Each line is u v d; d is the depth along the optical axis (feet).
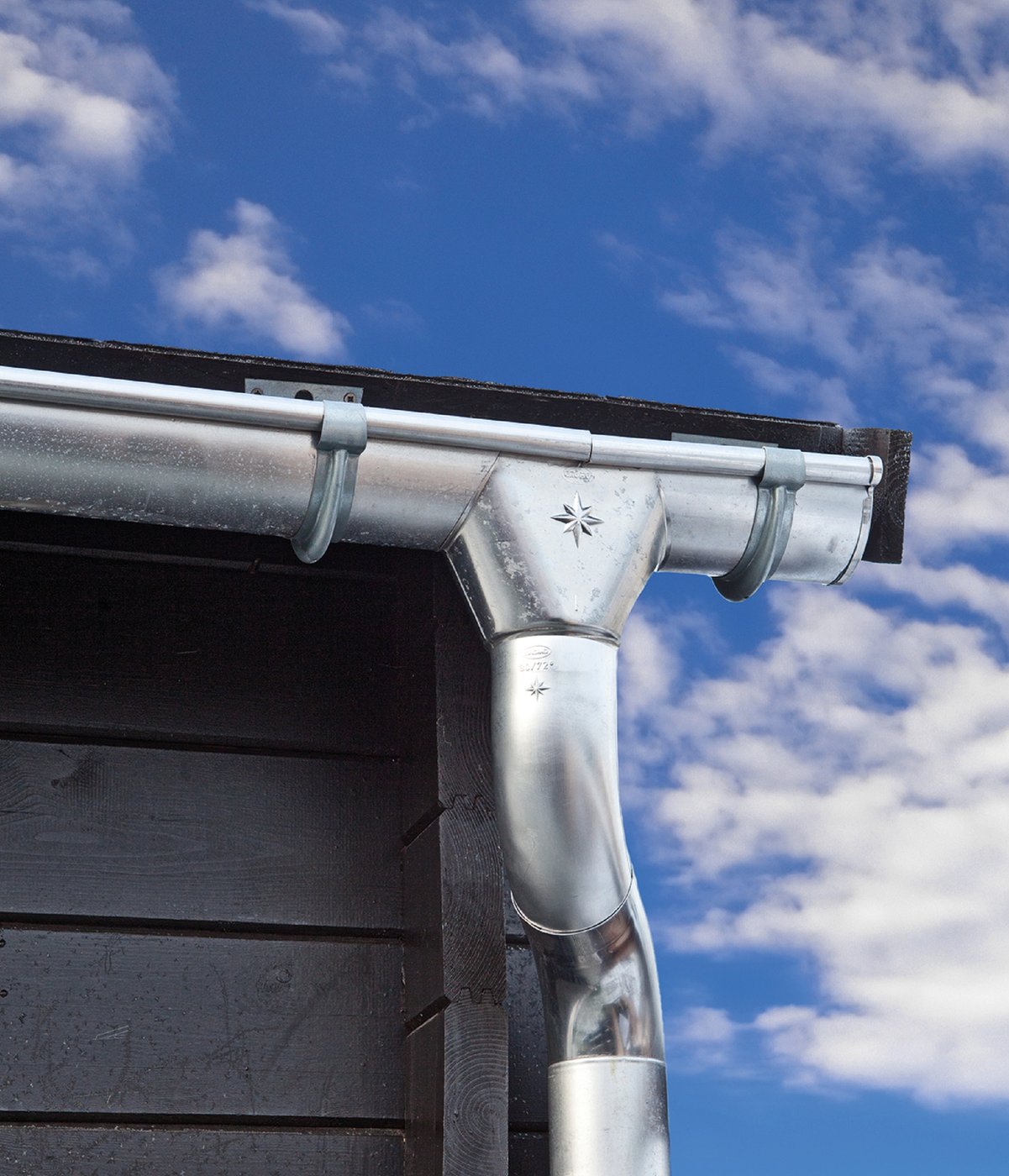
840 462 6.37
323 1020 6.15
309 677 6.56
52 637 6.30
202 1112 5.91
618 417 6.33
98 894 6.06
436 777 6.18
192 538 6.53
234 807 6.31
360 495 5.83
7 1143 5.70
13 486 5.57
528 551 5.91
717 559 6.36
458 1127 5.71
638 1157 5.62
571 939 5.74
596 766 5.77
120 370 5.76
